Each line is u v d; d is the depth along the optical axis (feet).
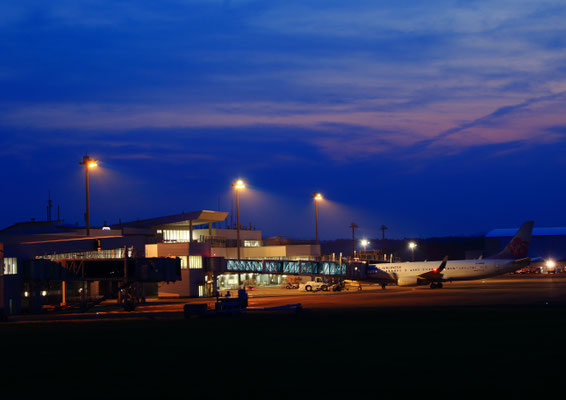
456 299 238.89
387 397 65.10
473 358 90.02
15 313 231.71
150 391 70.59
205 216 443.32
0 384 77.30
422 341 110.63
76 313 230.48
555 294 262.67
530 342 107.55
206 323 162.40
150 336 131.34
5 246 228.63
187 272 306.96
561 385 69.87
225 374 80.38
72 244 261.24
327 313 185.47
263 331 135.03
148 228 424.05
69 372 85.15
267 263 327.06
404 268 356.79
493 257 366.84
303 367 84.48
